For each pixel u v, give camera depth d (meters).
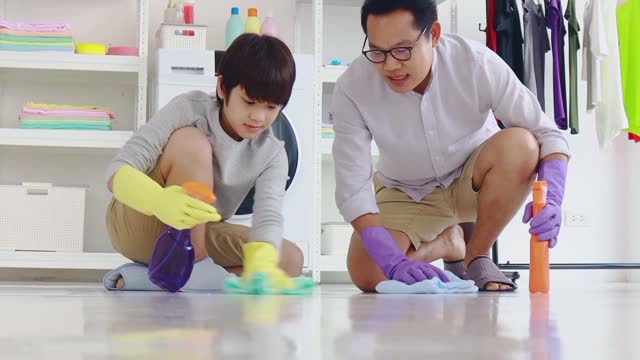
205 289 1.86
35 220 3.68
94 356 0.42
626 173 4.82
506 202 1.99
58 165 4.19
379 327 0.67
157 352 0.45
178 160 1.81
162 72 3.53
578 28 4.12
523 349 0.49
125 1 4.27
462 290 1.78
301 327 0.67
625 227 4.81
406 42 1.74
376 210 1.96
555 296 1.64
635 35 4.25
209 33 4.31
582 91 4.79
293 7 4.38
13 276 4.07
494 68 1.99
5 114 4.16
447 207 2.20
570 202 4.78
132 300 1.22
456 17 4.28
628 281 4.76
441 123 2.03
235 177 1.95
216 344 0.50
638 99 4.27
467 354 0.45
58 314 0.82
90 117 3.72
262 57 1.75
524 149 1.96
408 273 1.81
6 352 0.45
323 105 4.38
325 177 4.45
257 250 1.72
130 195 1.71
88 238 4.19
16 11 4.20
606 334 0.63
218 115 1.90
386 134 2.05
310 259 3.56
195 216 1.63
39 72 4.00
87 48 3.83
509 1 3.81
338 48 4.43
